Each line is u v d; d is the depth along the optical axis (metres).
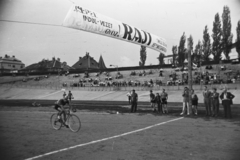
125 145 7.20
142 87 46.66
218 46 59.66
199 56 66.00
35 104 25.44
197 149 6.68
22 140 7.95
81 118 13.78
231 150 6.55
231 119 12.94
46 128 10.31
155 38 8.82
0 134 8.91
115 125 11.10
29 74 76.62
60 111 9.96
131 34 8.00
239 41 55.22
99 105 24.81
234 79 38.56
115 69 69.44
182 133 9.02
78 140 7.92
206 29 63.62
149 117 14.17
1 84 67.88
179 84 43.91
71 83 60.03
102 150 6.64
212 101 14.40
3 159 5.84
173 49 74.94
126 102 29.75
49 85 61.53
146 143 7.44
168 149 6.71
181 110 18.72
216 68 51.19
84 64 105.81
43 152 6.46
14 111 18.23
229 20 58.09
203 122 11.86
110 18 7.64
